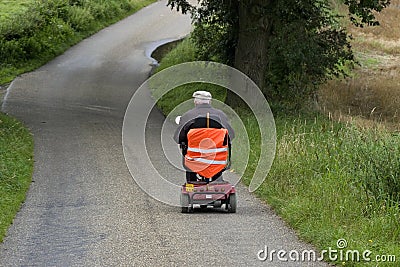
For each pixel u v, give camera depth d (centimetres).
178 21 5006
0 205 1158
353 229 959
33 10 4138
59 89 2953
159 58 3741
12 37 3672
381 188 1086
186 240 956
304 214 1044
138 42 4234
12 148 1652
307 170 1283
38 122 2217
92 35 4409
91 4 4762
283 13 2255
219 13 2483
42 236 998
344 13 4309
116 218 1091
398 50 3934
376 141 1343
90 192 1291
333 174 1205
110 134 1989
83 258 885
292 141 1470
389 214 981
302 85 2448
